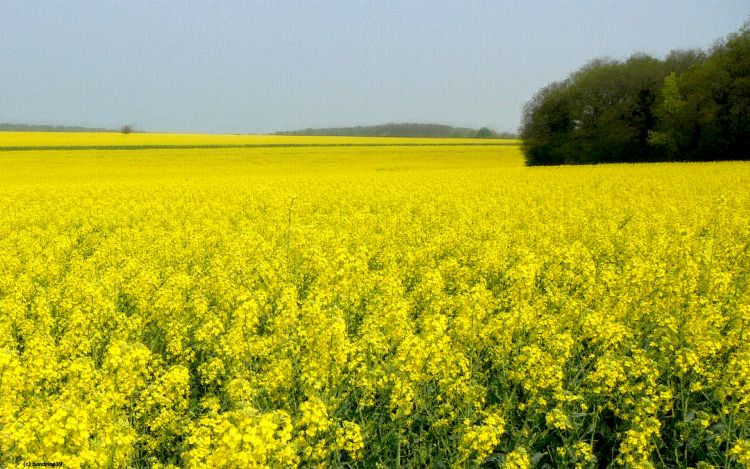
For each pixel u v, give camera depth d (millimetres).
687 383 7574
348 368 7195
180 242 16844
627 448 5648
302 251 14234
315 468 5883
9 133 121938
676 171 40406
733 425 6395
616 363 6699
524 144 75625
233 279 12078
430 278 10008
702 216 19203
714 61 63406
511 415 6902
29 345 7621
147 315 10359
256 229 19891
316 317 7855
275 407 6781
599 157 71562
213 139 117000
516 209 23016
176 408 6895
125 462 5590
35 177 54531
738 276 11906
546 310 9703
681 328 8500
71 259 15258
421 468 6453
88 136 116688
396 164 71688
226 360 8023
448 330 8891
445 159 79750
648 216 20703
